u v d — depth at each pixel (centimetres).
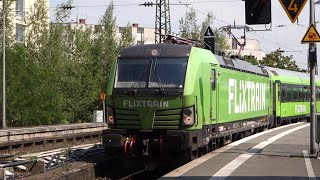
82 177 2294
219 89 2828
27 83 5812
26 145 3844
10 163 2345
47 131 4312
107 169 2641
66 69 7200
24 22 7481
